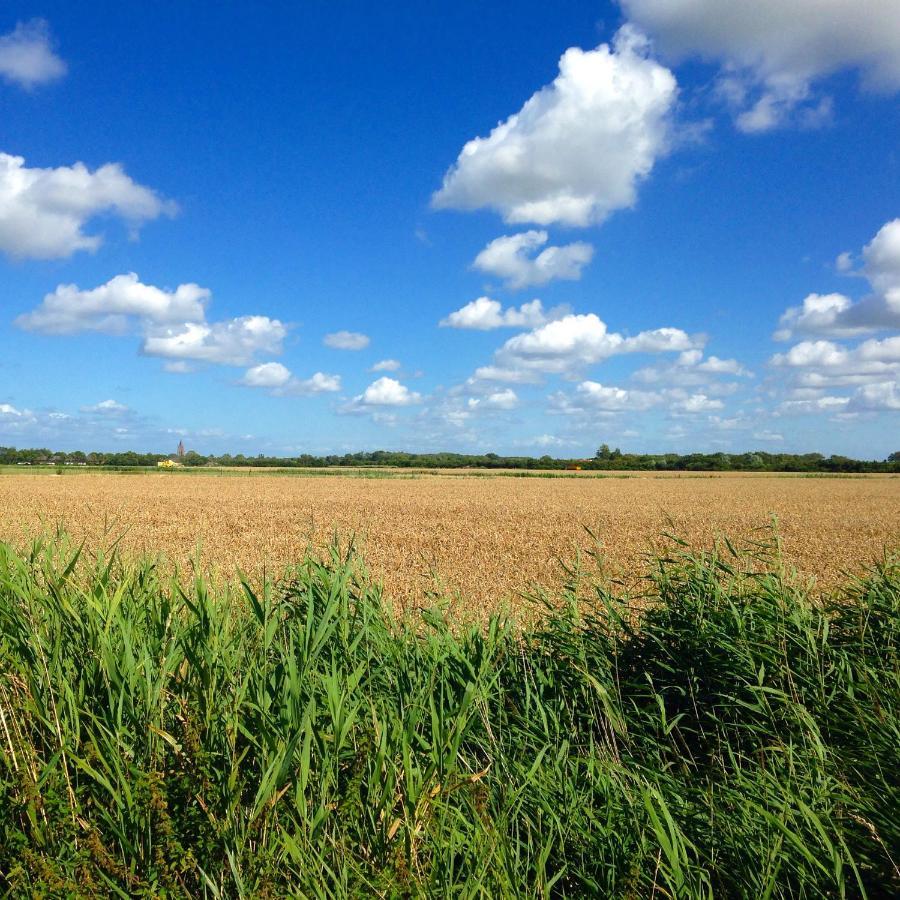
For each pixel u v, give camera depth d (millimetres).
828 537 21688
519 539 20062
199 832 2607
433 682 3611
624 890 2576
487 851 2676
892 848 2848
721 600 4977
